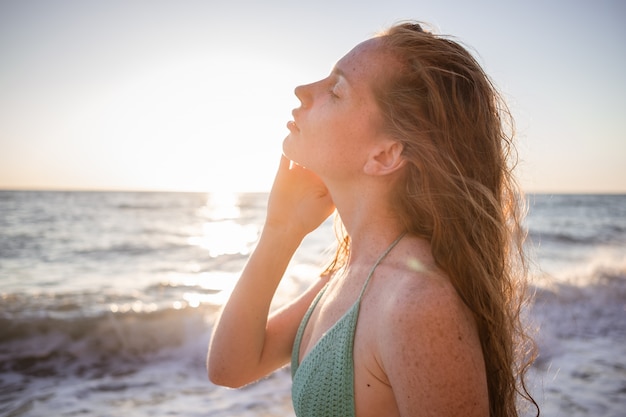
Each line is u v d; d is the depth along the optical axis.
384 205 1.16
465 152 1.12
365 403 1.03
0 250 24.88
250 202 88.12
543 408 4.67
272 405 5.02
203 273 18.64
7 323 7.91
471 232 1.08
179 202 71.31
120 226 38.19
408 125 1.11
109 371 6.52
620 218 44.78
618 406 4.76
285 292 11.07
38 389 5.85
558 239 27.77
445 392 0.90
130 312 8.70
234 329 1.41
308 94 1.23
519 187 1.32
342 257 1.49
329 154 1.18
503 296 1.16
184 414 4.88
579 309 9.39
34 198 67.88
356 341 1.05
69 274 17.75
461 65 1.15
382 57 1.16
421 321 0.92
